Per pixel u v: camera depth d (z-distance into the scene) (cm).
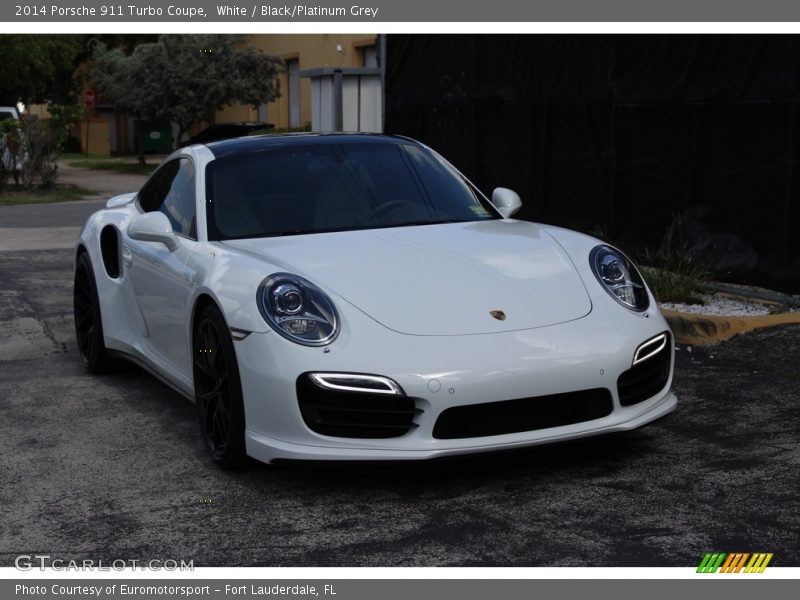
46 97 4141
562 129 862
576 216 856
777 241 682
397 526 346
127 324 544
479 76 955
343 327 366
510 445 360
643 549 321
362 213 467
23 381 578
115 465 423
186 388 455
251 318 374
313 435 362
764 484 376
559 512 353
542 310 384
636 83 782
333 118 1345
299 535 342
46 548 339
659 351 395
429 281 392
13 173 2125
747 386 521
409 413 355
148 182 568
